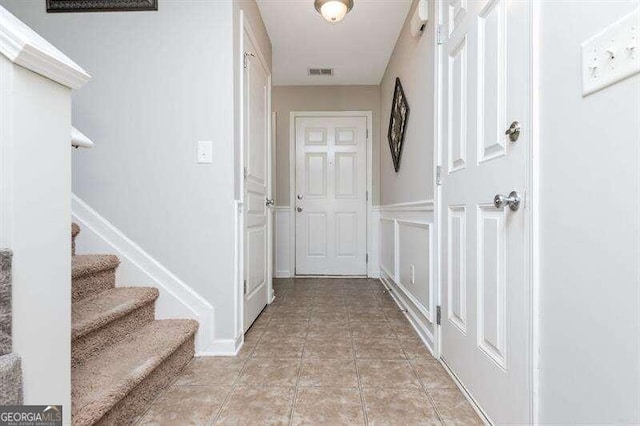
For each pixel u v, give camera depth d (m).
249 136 2.25
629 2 0.65
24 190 0.79
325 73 3.79
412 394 1.43
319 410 1.32
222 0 1.87
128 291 1.76
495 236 1.19
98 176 1.89
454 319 1.58
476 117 1.34
